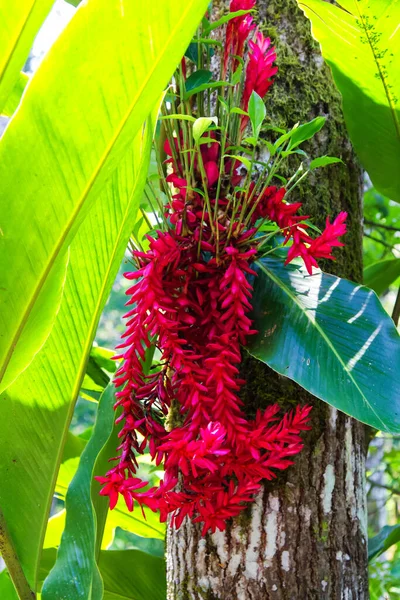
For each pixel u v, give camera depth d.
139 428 1.12
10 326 1.02
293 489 1.31
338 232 1.08
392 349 1.12
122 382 1.12
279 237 1.32
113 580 1.75
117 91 0.82
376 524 4.05
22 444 1.36
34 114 0.81
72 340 1.32
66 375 1.35
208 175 1.15
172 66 0.84
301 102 1.46
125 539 3.44
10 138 0.82
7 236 0.91
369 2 1.21
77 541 1.34
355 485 1.40
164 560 1.79
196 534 1.33
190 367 1.07
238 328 1.11
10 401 1.33
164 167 1.39
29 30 0.91
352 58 1.32
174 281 1.12
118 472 1.09
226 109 1.11
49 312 1.07
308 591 1.29
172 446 1.02
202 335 1.14
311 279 1.25
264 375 1.34
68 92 0.80
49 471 1.39
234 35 1.21
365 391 1.09
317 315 1.19
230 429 1.06
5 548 1.33
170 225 1.18
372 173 1.56
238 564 1.30
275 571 1.29
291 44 1.47
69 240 0.96
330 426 1.36
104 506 1.28
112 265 1.23
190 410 1.11
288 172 1.42
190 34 0.81
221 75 1.22
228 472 1.10
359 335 1.15
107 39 0.77
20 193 0.87
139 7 0.75
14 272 0.96
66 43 0.76
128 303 1.10
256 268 1.29
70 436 1.92
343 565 1.34
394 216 3.08
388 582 2.65
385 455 3.66
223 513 1.08
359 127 1.46
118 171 1.05
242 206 1.11
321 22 1.28
